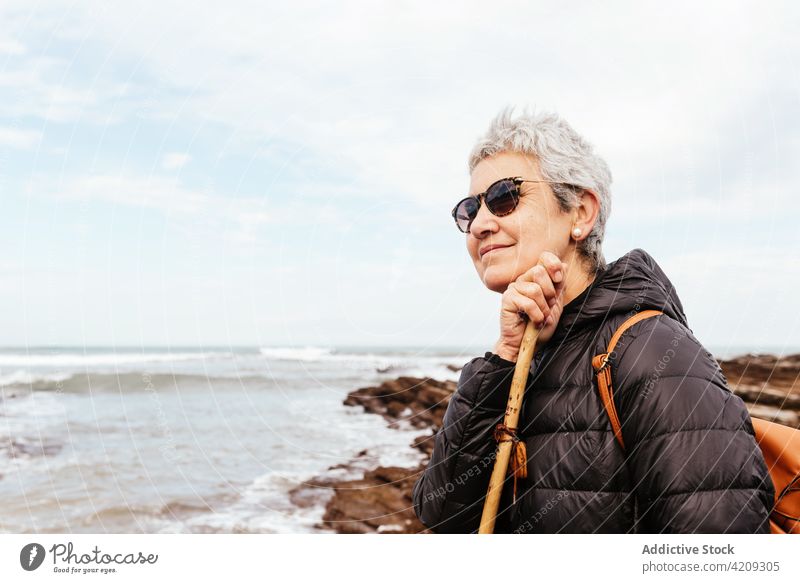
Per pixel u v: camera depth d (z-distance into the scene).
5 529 6.74
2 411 14.23
